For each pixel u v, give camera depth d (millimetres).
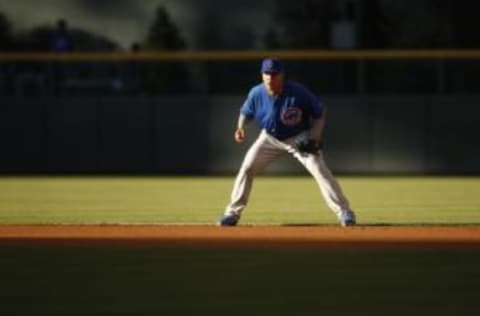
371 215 39688
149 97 63625
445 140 62688
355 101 62688
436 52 62781
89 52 70188
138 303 21734
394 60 63000
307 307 21297
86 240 30250
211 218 38594
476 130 62562
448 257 27266
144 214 40344
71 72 64062
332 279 24297
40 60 63969
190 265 26203
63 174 63938
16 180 60250
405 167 62688
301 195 49844
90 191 52250
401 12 69938
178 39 72000
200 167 63500
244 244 29578
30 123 63969
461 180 59406
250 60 63500
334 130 62781
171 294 22672
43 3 71938
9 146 64062
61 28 71312
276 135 32656
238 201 33562
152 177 62438
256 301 21906
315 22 71188
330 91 63250
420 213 40594
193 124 63500
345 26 69188
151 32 71750
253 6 72188
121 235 31266
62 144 63812
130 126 63719
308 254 27812
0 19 72062
